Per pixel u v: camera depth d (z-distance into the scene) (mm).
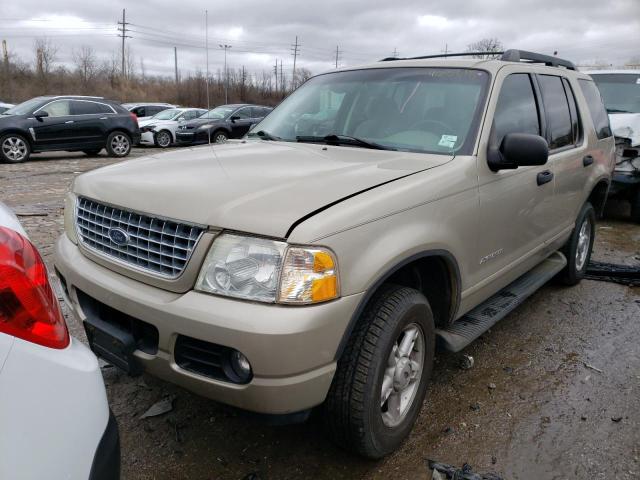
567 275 4605
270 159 2701
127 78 54219
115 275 2262
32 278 1427
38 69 49219
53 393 1382
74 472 1394
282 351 1849
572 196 4098
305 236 1899
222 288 1937
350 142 3092
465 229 2662
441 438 2629
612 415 2844
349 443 2271
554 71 4051
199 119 17375
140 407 2811
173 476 2330
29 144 12750
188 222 2025
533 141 2701
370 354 2152
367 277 2051
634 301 4492
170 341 2014
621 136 6910
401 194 2291
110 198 2348
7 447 1259
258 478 2328
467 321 3105
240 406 1977
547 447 2576
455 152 2818
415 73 3359
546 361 3430
